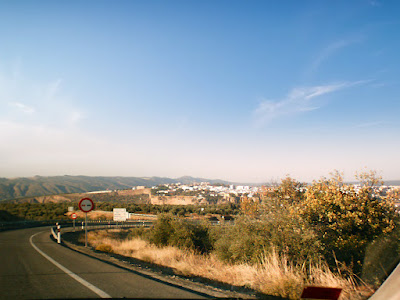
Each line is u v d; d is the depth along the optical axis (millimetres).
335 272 6867
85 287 6539
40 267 9172
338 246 7281
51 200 146000
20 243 18094
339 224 7691
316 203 8109
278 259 7711
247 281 7309
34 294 5965
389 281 5133
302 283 6246
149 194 185875
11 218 49438
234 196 138000
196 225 18469
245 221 10180
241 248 9789
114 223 50000
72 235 28547
